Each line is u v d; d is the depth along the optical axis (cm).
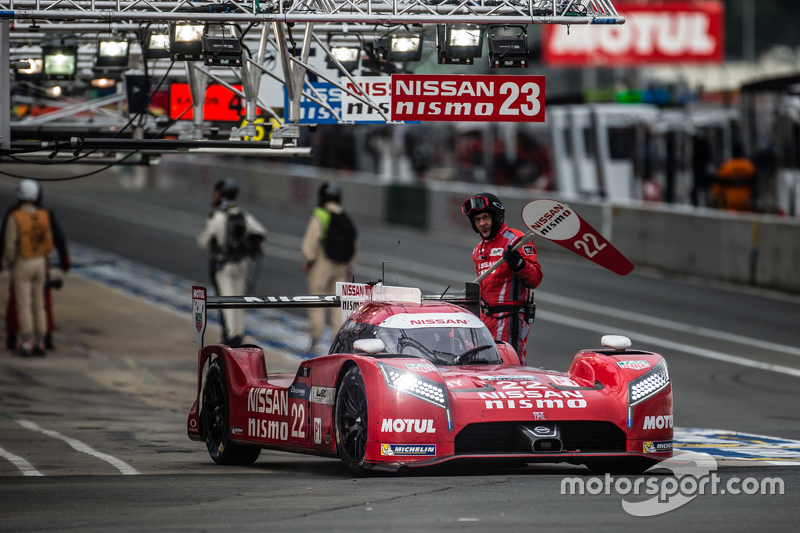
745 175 10231
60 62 4366
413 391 2398
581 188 12331
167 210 13688
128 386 4925
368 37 4194
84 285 8100
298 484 2375
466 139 14525
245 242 5359
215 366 3127
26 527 1861
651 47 17488
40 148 3697
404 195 12875
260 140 4050
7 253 5528
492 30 3488
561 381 2600
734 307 7488
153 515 1978
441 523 1864
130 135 4391
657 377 2550
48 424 3975
